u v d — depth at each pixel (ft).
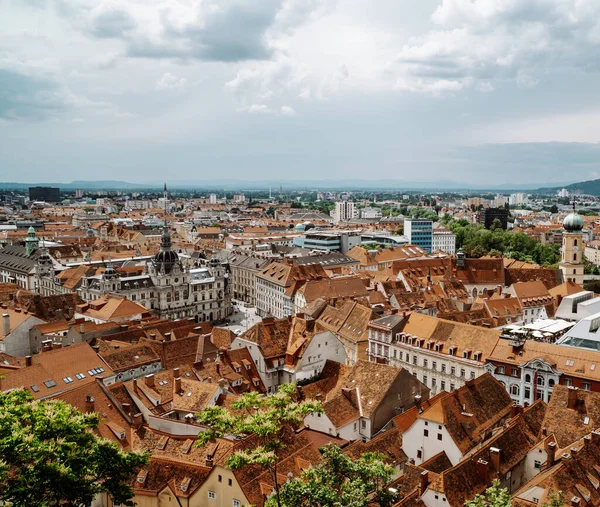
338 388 349.61
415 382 346.74
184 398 317.22
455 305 601.21
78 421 156.35
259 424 164.45
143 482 246.06
